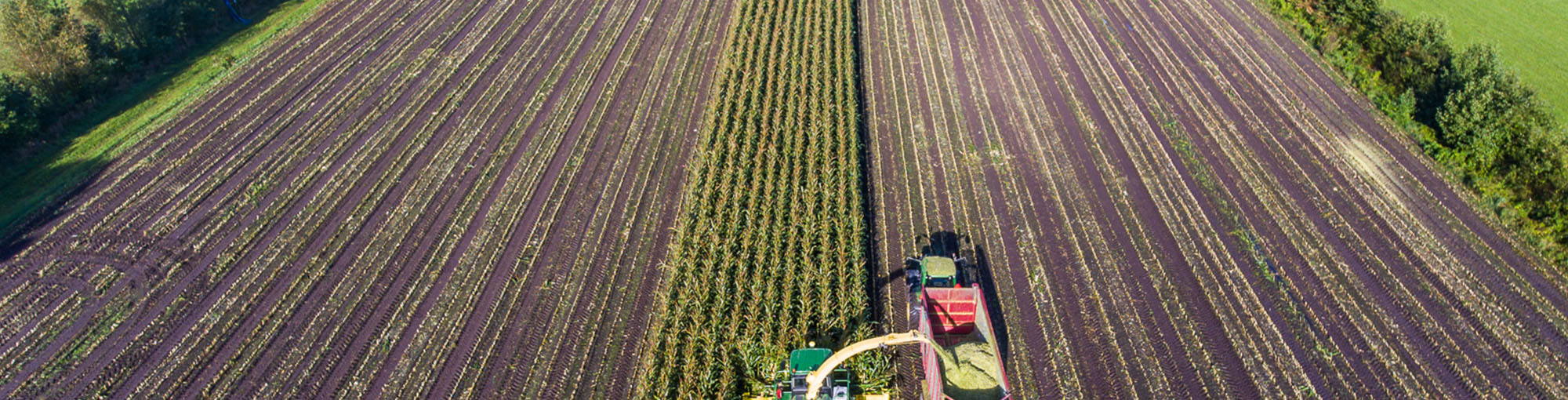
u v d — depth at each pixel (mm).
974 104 45500
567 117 44219
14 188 37969
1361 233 35188
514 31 54000
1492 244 34625
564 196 37594
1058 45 52156
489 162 40219
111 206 36812
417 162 40219
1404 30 47000
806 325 28844
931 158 40469
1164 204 37000
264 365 28406
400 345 29219
